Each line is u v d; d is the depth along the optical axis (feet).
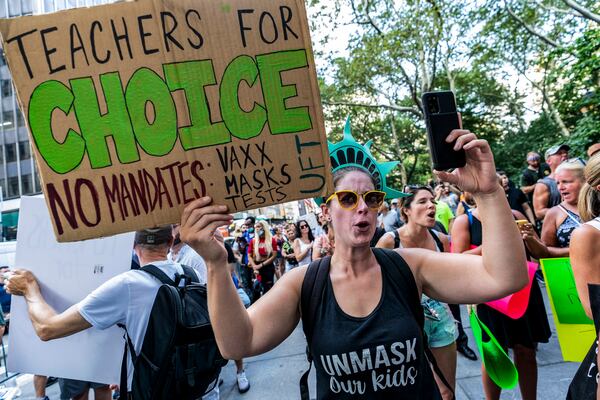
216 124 3.94
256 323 4.26
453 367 8.09
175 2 3.84
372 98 61.52
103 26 3.80
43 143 3.77
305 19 3.99
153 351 5.90
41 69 3.76
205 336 6.12
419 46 44.06
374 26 45.19
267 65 3.98
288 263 30.78
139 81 3.85
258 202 4.01
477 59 57.06
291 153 4.04
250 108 3.98
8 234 63.72
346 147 5.37
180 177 3.92
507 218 3.88
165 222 3.91
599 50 24.06
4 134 90.02
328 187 4.08
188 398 5.97
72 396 9.00
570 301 6.55
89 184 3.83
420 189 8.98
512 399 10.00
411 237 9.24
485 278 4.04
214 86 3.92
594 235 5.27
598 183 5.77
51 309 6.18
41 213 6.66
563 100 28.76
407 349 4.10
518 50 59.00
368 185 4.62
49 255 6.61
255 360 15.38
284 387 12.67
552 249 8.84
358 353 4.11
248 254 24.54
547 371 11.07
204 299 6.48
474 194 4.00
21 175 89.56
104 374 6.67
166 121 3.89
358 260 4.48
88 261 6.70
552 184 14.62
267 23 3.96
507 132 82.12
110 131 3.85
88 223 3.84
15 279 6.43
